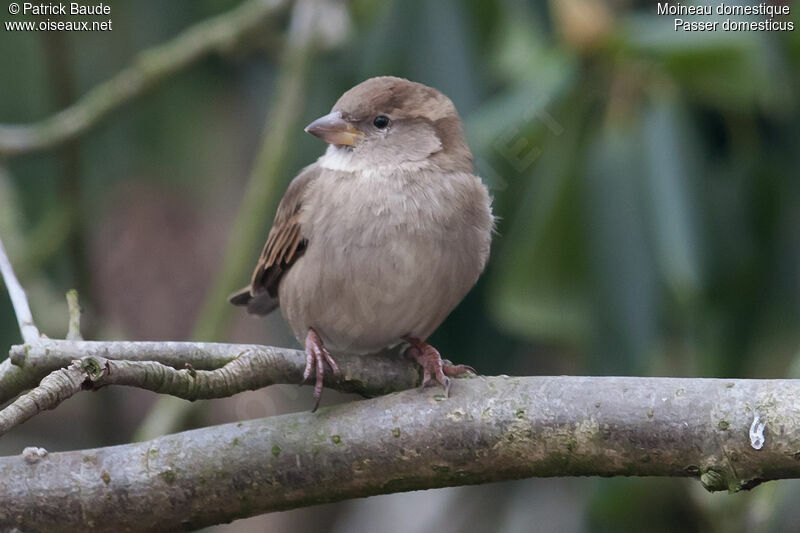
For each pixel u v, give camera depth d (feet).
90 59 40.40
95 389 18.89
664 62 30.89
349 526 44.32
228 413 42.52
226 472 20.83
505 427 20.31
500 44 34.60
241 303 31.55
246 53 38.63
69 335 21.53
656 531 32.86
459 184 26.58
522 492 39.14
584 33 31.04
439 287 26.03
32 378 20.62
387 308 26.04
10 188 37.19
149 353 20.93
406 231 25.62
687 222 30.53
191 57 36.70
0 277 35.78
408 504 44.04
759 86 30.50
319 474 20.85
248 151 43.34
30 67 37.37
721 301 32.83
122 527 20.86
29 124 38.04
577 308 31.96
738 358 32.73
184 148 39.14
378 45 35.53
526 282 31.96
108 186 40.37
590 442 19.97
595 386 20.29
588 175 31.68
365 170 26.68
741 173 33.58
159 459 20.88
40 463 20.75
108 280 45.80
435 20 35.01
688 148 31.65
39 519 20.54
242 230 34.68
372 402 21.16
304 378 21.84
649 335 31.35
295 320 27.53
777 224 33.30
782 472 19.16
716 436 19.35
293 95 35.40
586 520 34.06
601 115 32.09
